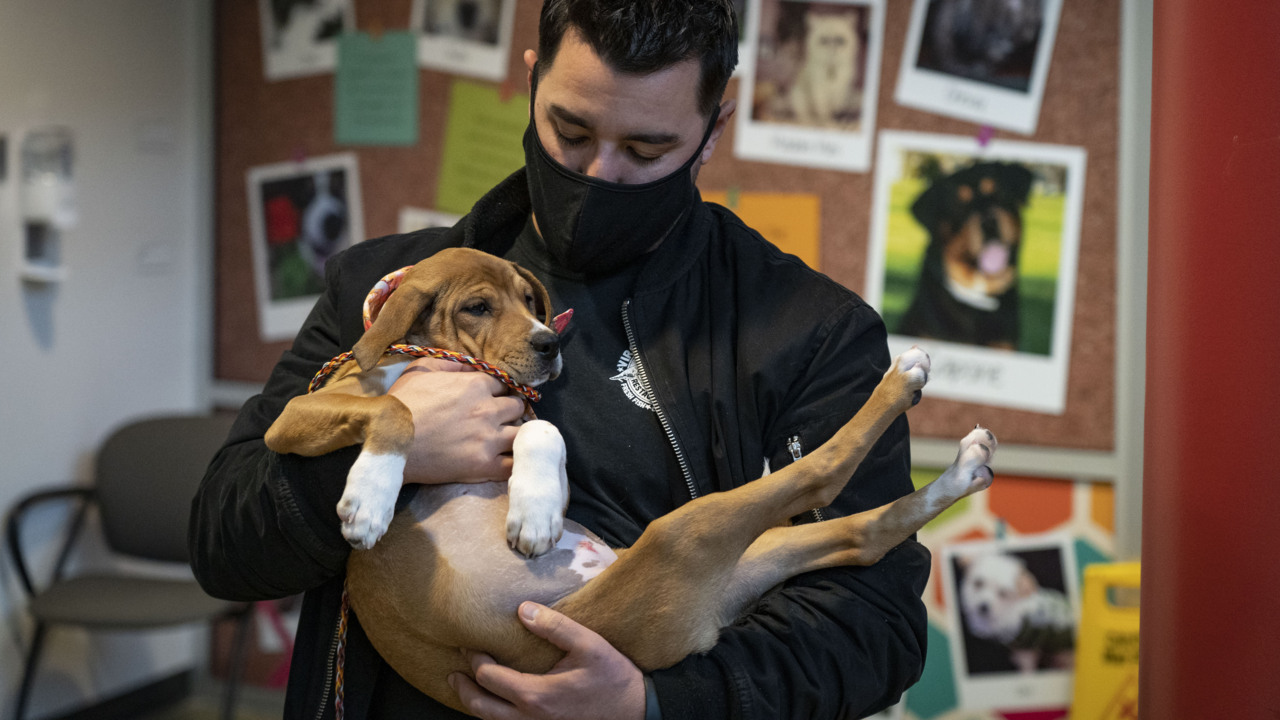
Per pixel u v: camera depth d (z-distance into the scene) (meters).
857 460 1.05
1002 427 2.62
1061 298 2.57
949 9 2.59
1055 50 2.53
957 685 2.66
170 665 3.27
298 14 3.15
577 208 1.12
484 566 1.04
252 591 1.13
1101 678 2.46
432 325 1.18
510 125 2.93
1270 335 0.91
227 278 3.32
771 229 2.73
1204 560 0.96
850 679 1.02
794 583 1.11
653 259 1.19
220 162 3.30
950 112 2.61
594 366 1.17
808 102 2.69
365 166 3.11
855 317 1.16
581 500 1.13
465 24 2.96
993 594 2.64
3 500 2.80
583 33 1.02
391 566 1.06
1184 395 0.98
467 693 1.01
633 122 1.04
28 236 2.84
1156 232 1.05
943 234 2.63
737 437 1.12
